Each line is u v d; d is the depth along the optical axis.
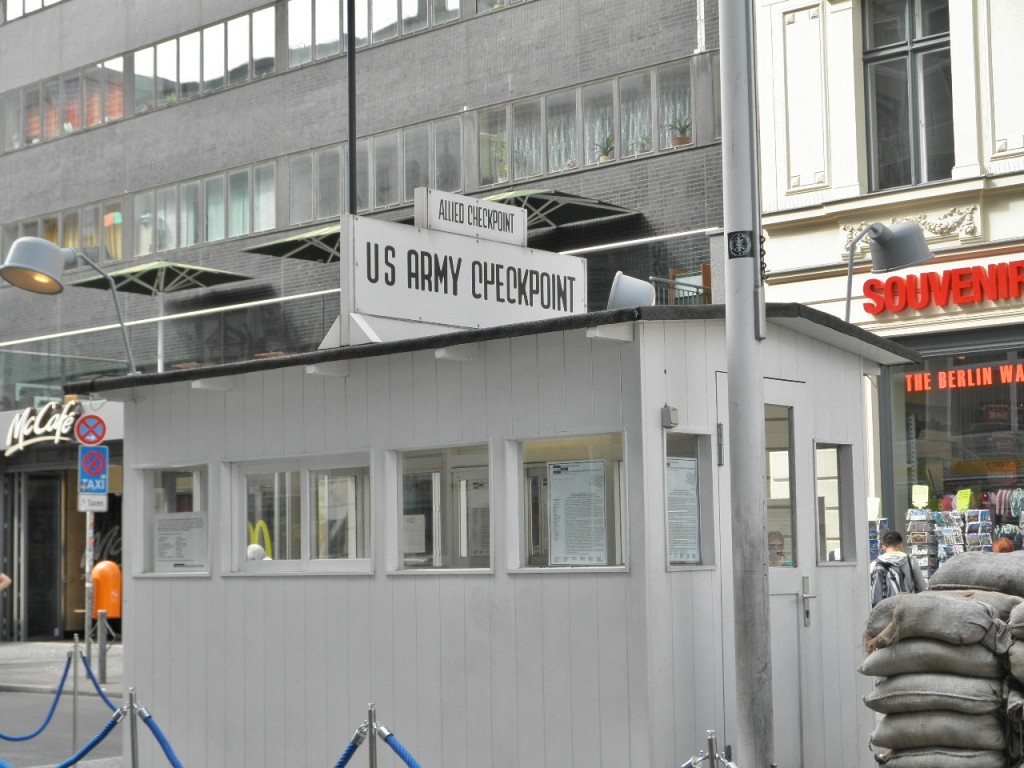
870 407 25.55
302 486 13.30
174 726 13.90
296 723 12.95
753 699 10.38
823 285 26.11
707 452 11.48
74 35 45.00
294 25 39.47
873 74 26.06
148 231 42.78
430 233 13.61
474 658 11.76
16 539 38.16
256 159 40.16
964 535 24.22
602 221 33.06
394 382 12.55
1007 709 9.62
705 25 31.56
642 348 10.99
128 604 14.45
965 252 24.52
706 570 11.28
